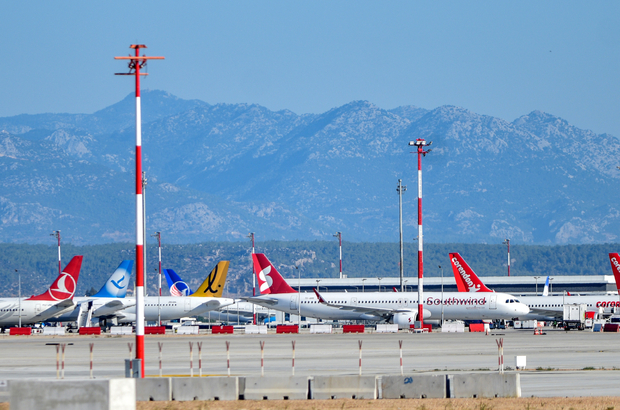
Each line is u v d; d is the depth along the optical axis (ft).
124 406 476.95
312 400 595.47
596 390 618.03
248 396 604.08
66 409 472.44
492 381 597.52
